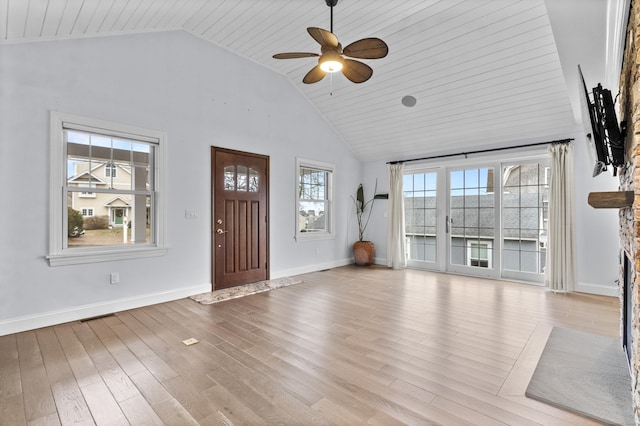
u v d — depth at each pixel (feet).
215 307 12.21
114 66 11.53
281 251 17.62
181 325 10.31
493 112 15.11
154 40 12.57
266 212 16.81
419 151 19.75
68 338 9.24
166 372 7.33
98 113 11.16
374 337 9.32
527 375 7.16
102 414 5.85
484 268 17.60
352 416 5.77
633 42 5.33
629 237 6.51
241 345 8.78
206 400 6.27
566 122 14.35
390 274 18.57
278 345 8.79
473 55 12.71
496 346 8.68
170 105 13.04
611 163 6.98
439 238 19.33
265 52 15.16
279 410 5.95
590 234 14.05
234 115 15.29
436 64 13.66
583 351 8.32
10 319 9.54
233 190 15.30
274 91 17.07
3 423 5.60
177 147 13.26
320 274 18.52
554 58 11.81
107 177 11.73
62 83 10.43
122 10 10.02
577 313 11.37
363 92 16.69
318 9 11.42
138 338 9.25
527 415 5.80
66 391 6.58
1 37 9.20
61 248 10.46
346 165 21.72
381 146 20.59
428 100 15.66
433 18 11.66
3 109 9.43
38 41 9.98
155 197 12.73
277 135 17.25
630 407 5.97
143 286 12.33
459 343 8.88
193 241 13.83
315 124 19.42
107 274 11.46
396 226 20.43
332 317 11.06
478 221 17.83
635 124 4.88
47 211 10.17
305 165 18.97
